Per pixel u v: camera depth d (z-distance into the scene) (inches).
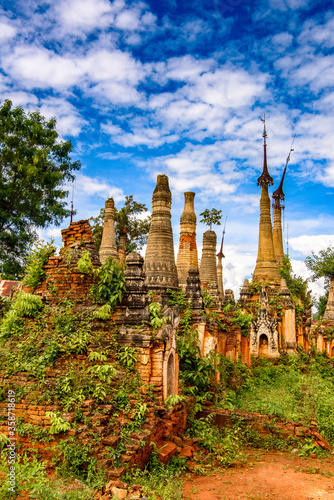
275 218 1819.6
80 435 358.0
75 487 320.8
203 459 448.5
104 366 415.2
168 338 464.4
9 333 461.4
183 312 680.4
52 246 505.7
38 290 494.6
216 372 677.9
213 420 565.0
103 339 450.6
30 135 1269.7
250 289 1359.5
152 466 391.2
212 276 1136.2
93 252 502.0
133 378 436.8
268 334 1191.6
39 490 280.1
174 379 503.8
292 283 1536.7
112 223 1125.7
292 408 587.5
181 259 926.4
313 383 697.6
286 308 1259.2
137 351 447.8
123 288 467.5
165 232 739.4
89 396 401.1
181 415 502.3
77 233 510.6
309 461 470.0
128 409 408.5
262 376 922.7
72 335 440.1
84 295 473.4
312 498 361.1
